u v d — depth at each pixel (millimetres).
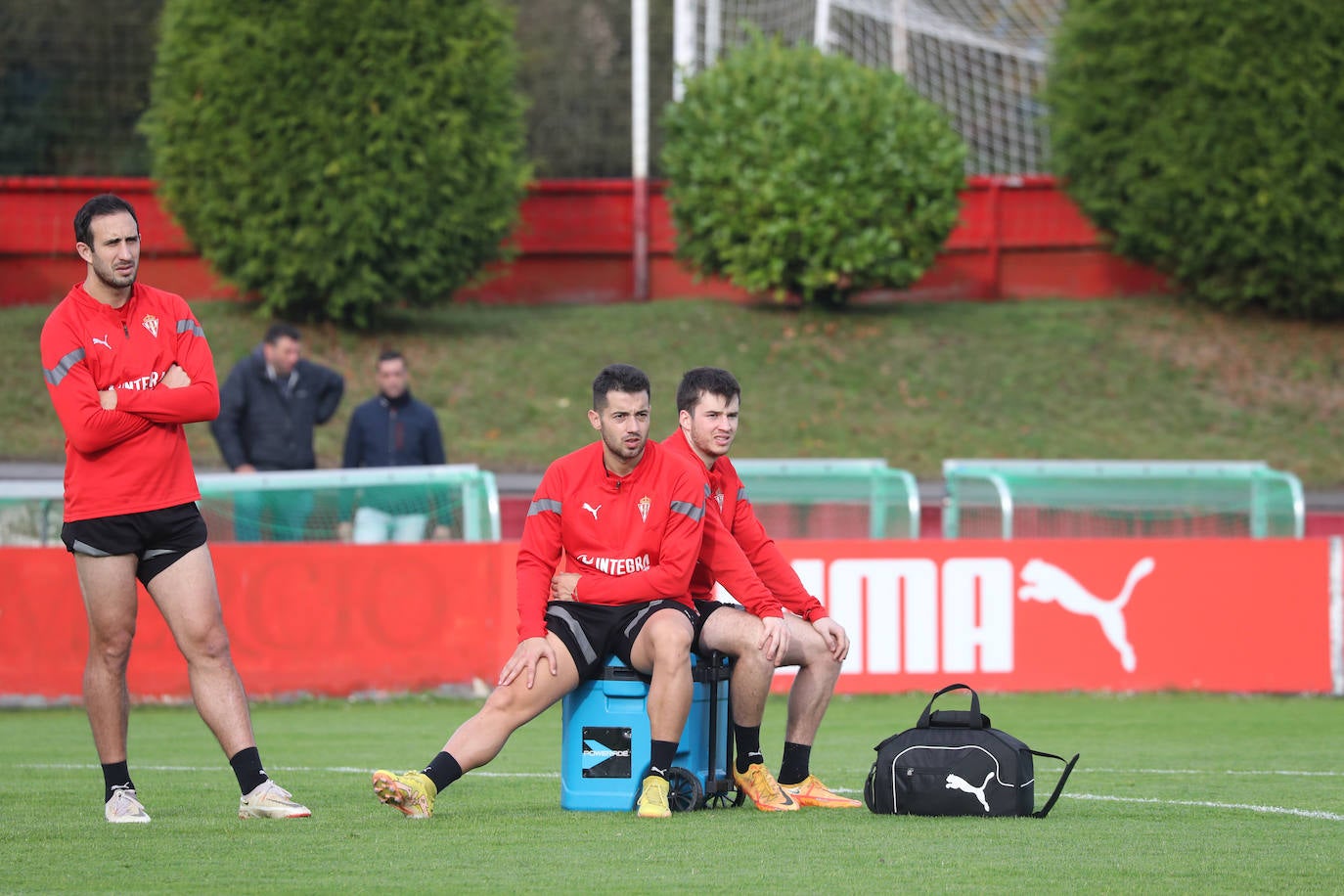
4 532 40344
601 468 20172
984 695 41062
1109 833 18250
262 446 43438
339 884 14766
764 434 67062
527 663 19531
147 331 19141
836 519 43625
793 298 79562
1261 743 31094
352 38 68375
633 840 17500
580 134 115750
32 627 39781
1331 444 68625
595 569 20141
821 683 20938
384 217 69250
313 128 68125
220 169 68375
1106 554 41562
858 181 74188
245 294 73625
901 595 41031
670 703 19438
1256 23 72938
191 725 36094
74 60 95750
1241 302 77938
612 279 84438
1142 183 75812
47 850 16781
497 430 66812
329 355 71250
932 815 19781
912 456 66000
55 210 79125
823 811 20234
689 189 75500
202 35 69000
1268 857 16625
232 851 16703
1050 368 74000
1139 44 75438
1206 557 41719
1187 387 72812
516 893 14305
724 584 20625
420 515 42031
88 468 18719
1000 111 104438
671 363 73062
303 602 40188
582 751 20234
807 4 103125
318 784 24125
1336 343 76188
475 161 70688
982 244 84562
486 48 71312
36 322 73625
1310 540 41719
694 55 94125
